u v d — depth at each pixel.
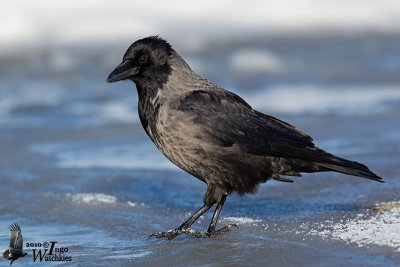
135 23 25.72
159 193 12.20
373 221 9.41
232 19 26.77
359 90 19.73
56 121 17.47
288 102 18.75
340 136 15.25
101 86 20.77
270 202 11.25
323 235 9.09
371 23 27.41
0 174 13.43
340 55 24.23
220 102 10.05
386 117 16.72
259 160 10.09
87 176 13.21
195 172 10.14
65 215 11.09
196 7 26.38
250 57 23.77
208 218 10.70
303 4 27.31
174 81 10.16
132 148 15.16
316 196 11.41
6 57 23.53
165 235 9.75
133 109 18.47
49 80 21.64
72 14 25.08
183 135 9.89
